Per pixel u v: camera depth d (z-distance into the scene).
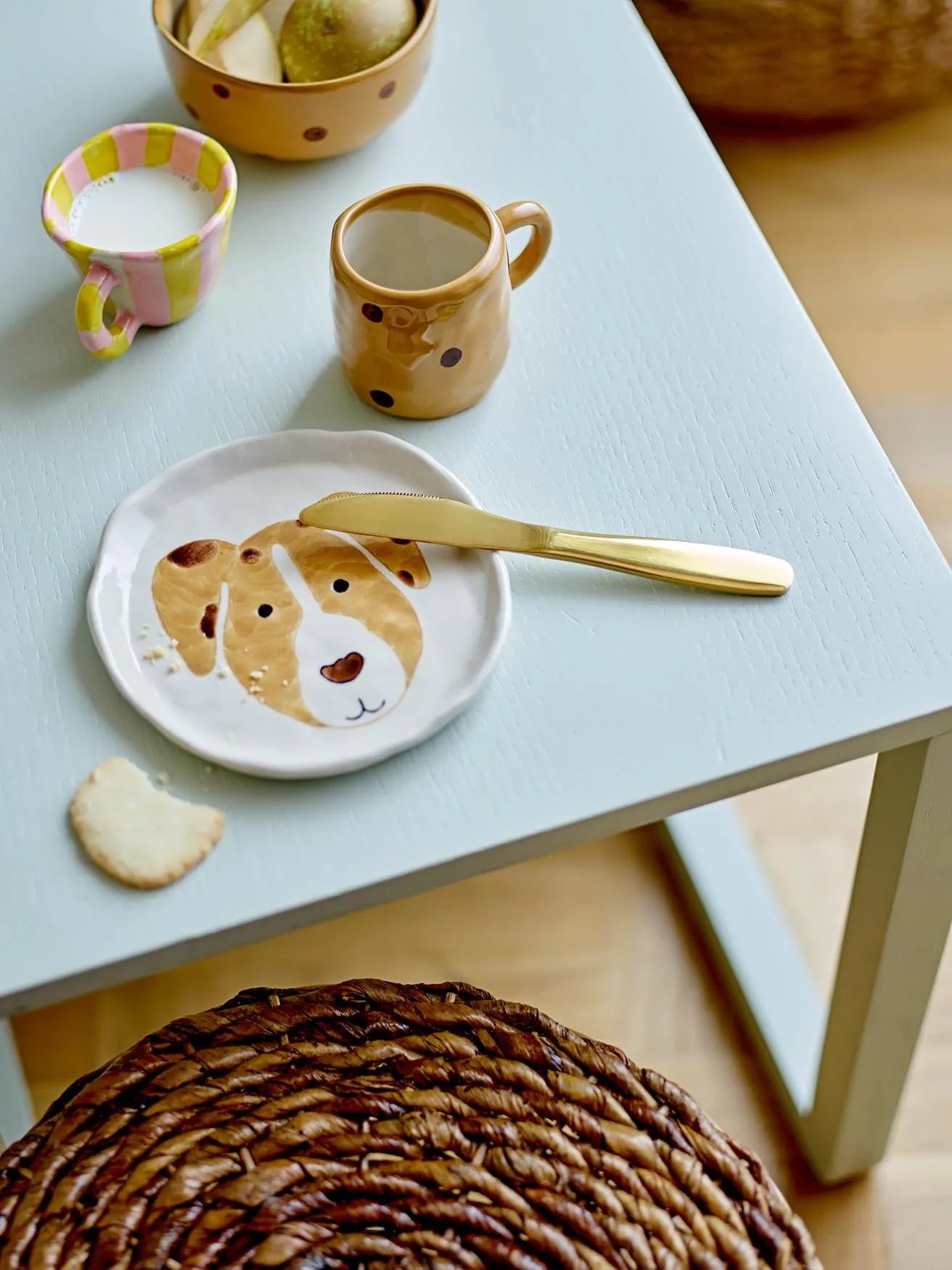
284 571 1.08
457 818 1.01
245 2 1.18
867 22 1.86
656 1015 1.54
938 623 1.05
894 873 1.16
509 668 1.05
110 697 1.04
